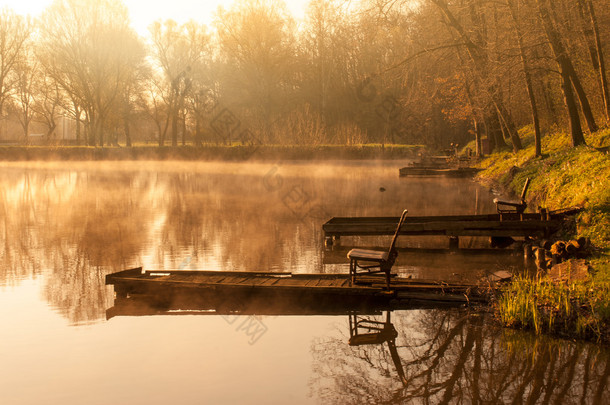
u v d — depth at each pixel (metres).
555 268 9.56
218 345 6.83
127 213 20.05
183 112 63.41
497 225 12.76
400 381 5.71
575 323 7.02
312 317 8.04
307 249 13.26
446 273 10.44
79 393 5.46
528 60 23.03
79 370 6.04
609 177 12.93
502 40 24.12
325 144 54.03
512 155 30.62
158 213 20.02
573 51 22.88
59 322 7.79
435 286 8.78
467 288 8.59
